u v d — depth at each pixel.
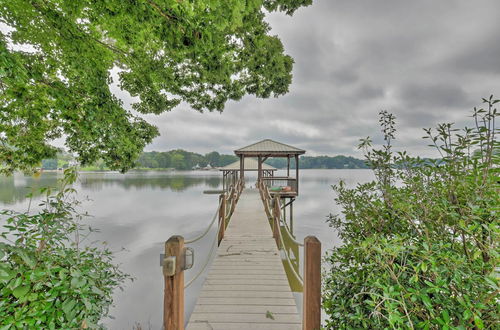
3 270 1.45
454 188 1.37
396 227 1.65
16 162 4.10
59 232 2.03
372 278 1.34
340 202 2.08
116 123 3.98
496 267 1.08
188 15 2.72
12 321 1.48
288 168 15.08
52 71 3.88
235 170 17.62
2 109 3.47
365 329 1.24
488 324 1.03
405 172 1.67
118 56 4.52
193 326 2.25
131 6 2.59
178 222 14.77
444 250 1.23
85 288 1.70
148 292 6.55
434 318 1.05
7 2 2.88
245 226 6.01
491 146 1.27
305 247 1.77
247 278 3.24
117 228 13.16
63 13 3.22
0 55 2.22
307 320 1.69
